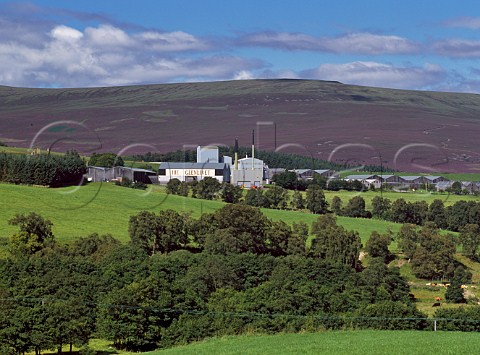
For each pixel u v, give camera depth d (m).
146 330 95.62
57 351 95.50
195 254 141.62
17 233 146.75
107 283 112.44
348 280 128.38
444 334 92.56
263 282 123.19
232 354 78.19
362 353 75.69
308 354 76.25
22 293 103.69
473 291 140.50
